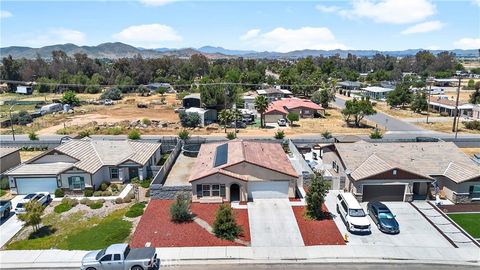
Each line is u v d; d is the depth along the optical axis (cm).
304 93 12294
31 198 3725
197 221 3372
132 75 16988
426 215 3497
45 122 8538
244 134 7219
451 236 3105
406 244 2977
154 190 3831
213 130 7606
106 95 12562
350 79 18212
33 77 17638
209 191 3769
